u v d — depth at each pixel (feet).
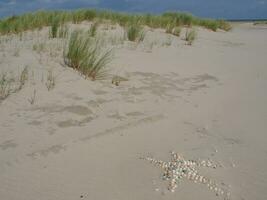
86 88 16.47
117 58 22.27
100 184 9.53
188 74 21.81
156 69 21.50
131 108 15.24
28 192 8.94
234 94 19.10
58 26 29.53
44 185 9.29
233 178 10.20
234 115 15.80
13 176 9.58
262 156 11.75
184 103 16.85
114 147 11.80
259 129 14.26
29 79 16.28
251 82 21.90
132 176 10.03
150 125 13.93
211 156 11.59
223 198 9.19
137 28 31.27
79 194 9.00
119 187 9.45
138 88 17.80
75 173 9.99
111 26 37.04
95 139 12.19
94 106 14.79
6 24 29.63
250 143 12.84
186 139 12.93
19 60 19.03
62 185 9.35
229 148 12.32
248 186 9.80
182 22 48.83
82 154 11.10
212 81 21.24
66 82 16.66
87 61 18.69
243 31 64.75
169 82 19.61
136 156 11.28
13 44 23.36
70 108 14.20
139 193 9.21
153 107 15.75
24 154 10.71
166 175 10.16
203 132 13.69
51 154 10.89
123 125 13.57
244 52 33.58
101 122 13.56
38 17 33.32
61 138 11.93
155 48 28.25
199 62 25.58
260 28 81.82
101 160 10.85
